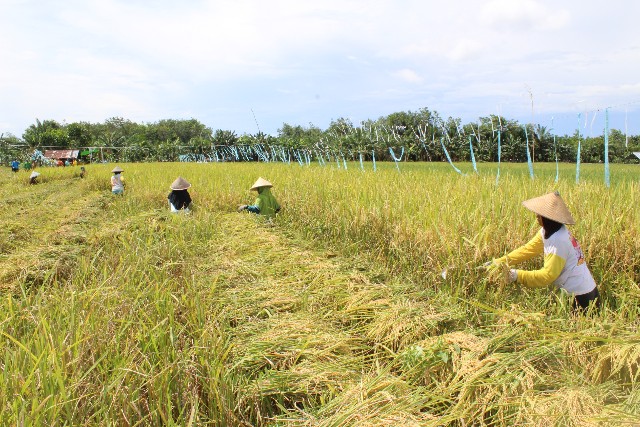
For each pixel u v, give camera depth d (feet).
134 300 13.14
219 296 15.55
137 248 19.11
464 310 14.26
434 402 9.86
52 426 7.86
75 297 13.03
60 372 8.45
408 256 18.95
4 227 27.86
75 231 26.55
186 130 375.04
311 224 27.45
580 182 27.68
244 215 30.94
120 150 185.47
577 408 8.79
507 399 9.42
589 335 11.27
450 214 19.10
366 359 12.16
